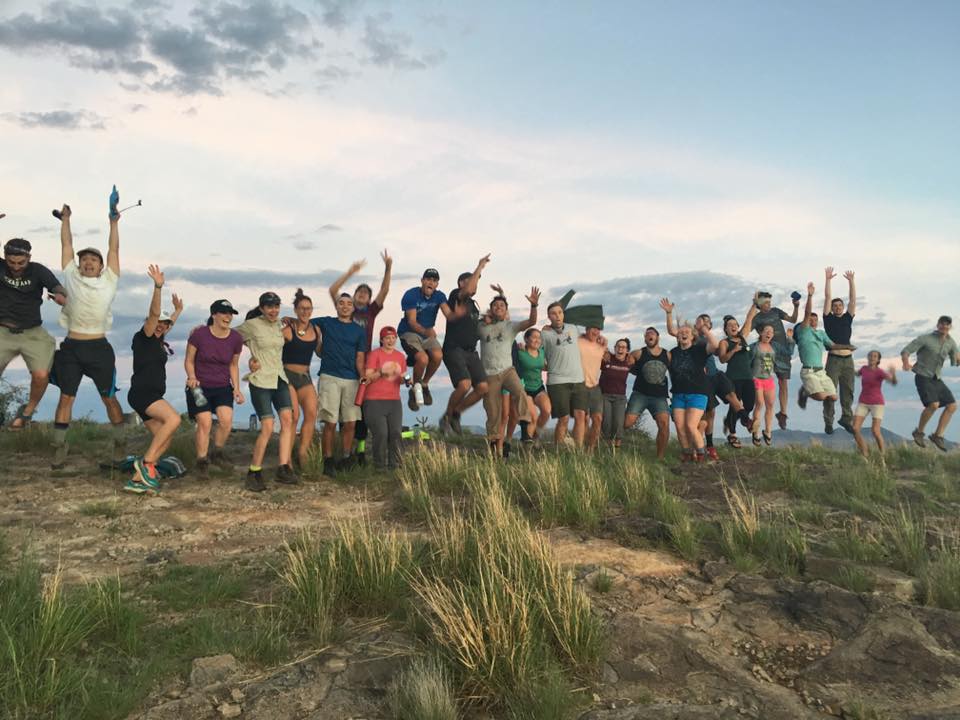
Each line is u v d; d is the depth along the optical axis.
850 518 8.00
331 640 4.40
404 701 3.67
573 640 4.23
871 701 4.05
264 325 8.62
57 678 3.64
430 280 11.20
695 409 11.06
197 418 8.77
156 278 7.93
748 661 4.50
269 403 8.60
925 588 5.84
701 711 3.66
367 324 10.23
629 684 4.08
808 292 15.05
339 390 9.50
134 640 4.17
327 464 9.49
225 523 7.11
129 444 10.75
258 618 4.61
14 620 4.11
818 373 14.73
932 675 4.32
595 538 6.83
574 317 12.15
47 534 6.51
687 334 11.11
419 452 9.43
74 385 8.88
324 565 5.12
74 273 8.72
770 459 11.45
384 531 6.88
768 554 6.47
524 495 8.12
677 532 6.63
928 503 8.84
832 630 4.92
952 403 14.37
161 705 3.65
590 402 11.60
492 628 4.01
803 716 3.84
